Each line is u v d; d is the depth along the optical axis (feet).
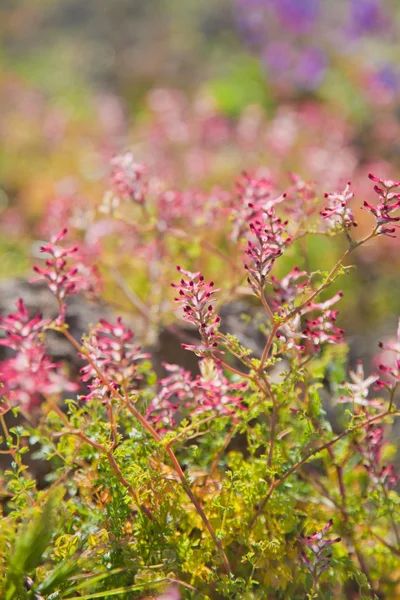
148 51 57.31
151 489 8.09
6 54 59.26
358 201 22.82
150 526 8.00
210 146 29.68
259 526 8.25
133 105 47.24
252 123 29.86
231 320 12.51
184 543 7.91
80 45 60.54
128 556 7.67
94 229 15.24
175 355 11.96
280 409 8.85
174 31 61.00
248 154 28.19
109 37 62.03
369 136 33.45
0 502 9.27
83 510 8.22
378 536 9.07
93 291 12.51
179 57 54.95
